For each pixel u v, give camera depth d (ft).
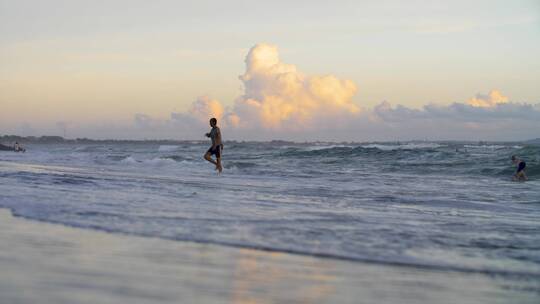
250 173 68.90
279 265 13.93
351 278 12.91
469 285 12.78
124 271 12.19
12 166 72.28
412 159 107.86
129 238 16.78
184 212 23.67
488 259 16.07
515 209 31.94
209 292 10.80
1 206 23.73
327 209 27.40
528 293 12.19
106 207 24.34
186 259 13.98
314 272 13.34
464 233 21.02
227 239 17.33
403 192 42.60
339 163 105.19
